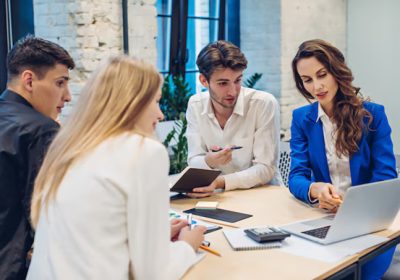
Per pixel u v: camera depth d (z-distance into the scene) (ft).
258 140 8.79
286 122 17.01
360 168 7.32
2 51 11.37
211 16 16.66
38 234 4.76
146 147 4.51
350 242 5.96
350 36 19.11
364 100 7.39
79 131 4.67
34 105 6.34
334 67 7.00
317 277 4.97
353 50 19.08
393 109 18.33
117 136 4.59
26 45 6.25
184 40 15.48
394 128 18.35
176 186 7.79
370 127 7.23
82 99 4.80
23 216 5.92
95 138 4.58
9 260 5.78
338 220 5.76
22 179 5.86
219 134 8.96
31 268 4.75
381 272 6.63
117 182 4.37
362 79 18.94
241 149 8.89
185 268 4.80
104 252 4.35
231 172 9.06
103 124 4.62
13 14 11.49
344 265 5.33
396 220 6.84
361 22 18.76
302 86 7.59
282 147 10.84
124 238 4.46
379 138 7.22
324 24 18.08
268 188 8.58
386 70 18.33
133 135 4.61
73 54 11.16
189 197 8.05
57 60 6.31
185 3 15.30
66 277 4.36
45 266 4.52
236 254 5.55
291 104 17.12
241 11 17.17
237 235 6.08
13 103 6.10
